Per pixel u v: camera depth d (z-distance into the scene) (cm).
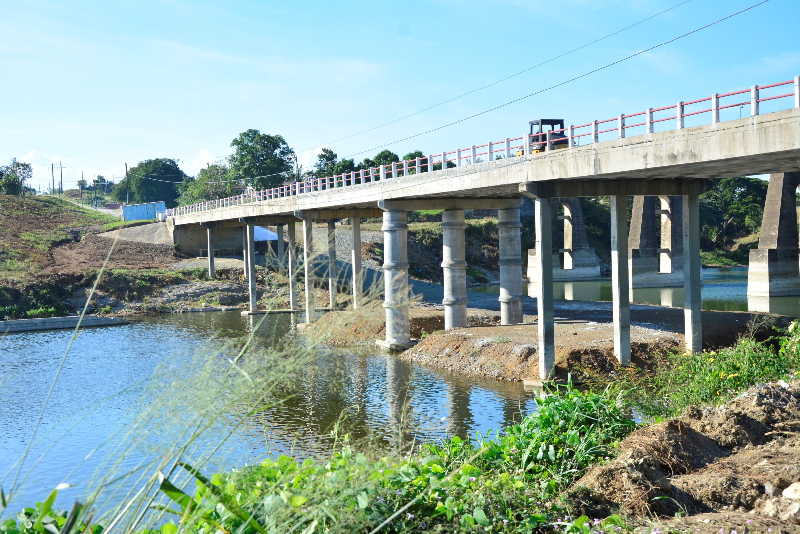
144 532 438
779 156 2047
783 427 1070
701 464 939
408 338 3775
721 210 16475
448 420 2191
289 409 2041
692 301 2934
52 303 6066
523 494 754
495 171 3064
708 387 1647
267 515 458
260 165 13550
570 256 11081
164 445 408
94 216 10944
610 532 672
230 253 8738
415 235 11194
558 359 2886
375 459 615
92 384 2998
